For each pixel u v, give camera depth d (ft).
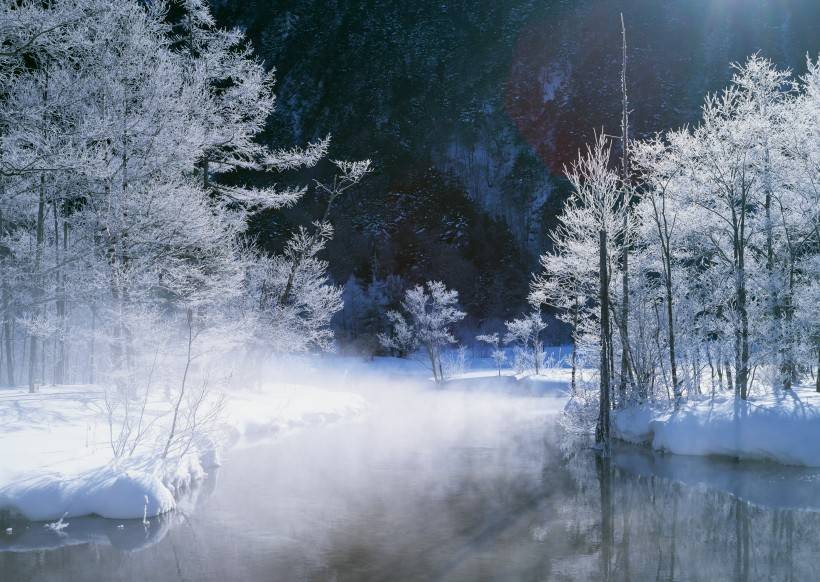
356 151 331.98
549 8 387.34
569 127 332.60
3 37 44.11
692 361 59.11
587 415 62.03
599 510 36.24
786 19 340.80
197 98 59.88
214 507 36.24
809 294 51.11
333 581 25.21
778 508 36.06
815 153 53.36
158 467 36.52
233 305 82.79
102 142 48.78
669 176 57.88
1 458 33.22
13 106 47.03
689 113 317.83
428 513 35.55
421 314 168.14
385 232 293.84
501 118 343.87
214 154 67.72
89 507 31.96
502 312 263.08
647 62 345.72
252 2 419.33
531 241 299.99
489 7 398.42
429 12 404.98
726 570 26.89
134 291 49.37
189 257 60.34
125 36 54.34
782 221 54.95
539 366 152.46
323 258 273.75
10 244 59.11
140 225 49.83
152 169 53.57
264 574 25.95
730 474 43.86
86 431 39.83
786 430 45.75
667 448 51.24
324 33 398.01
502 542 30.48
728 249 60.39
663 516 34.99
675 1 369.50
